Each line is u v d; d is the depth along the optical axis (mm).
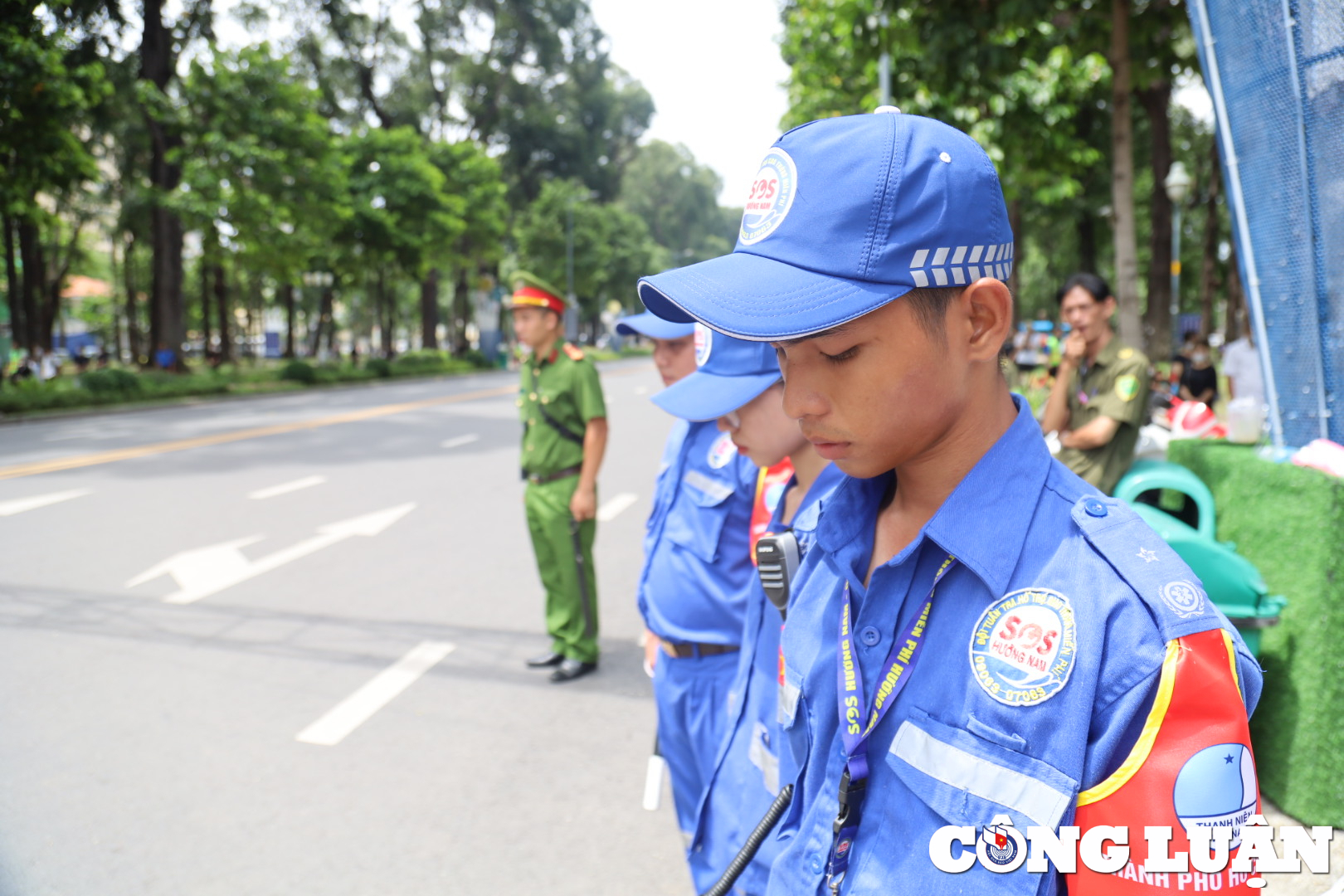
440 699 3951
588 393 4055
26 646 4496
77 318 63250
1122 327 5480
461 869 2703
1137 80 6137
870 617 851
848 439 799
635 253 63281
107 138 32094
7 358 32156
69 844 2801
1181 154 23766
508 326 61656
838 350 776
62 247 40938
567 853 2795
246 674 4199
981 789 738
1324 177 2133
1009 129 8172
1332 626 2051
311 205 24641
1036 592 751
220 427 14836
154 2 24266
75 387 19938
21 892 2545
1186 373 10555
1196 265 31875
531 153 51125
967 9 5578
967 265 758
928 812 774
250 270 25641
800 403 813
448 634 4770
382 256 33344
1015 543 771
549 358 4117
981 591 781
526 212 55594
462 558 6277
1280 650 2186
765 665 1498
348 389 27625
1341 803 2021
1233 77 2398
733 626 2027
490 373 41000
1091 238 22781
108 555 6246
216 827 2906
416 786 3195
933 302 765
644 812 3035
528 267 54531
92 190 37938
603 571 6113
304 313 63750
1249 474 2422
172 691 3990
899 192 749
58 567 5918
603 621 5098
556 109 50062
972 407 815
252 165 22703
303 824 2936
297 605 5219
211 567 5957
